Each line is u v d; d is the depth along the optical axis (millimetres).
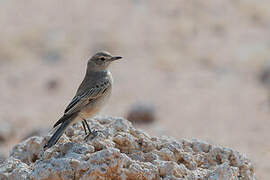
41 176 13352
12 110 32688
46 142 15438
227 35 43000
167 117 30312
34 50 41344
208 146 15594
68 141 15000
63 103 33688
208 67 38250
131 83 35812
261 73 36000
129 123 15805
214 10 46938
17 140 27844
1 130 28047
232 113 30609
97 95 15703
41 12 47250
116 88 35031
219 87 34906
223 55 39875
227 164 14141
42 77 37531
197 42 42000
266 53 39562
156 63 38656
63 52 40906
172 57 39125
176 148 14914
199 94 33844
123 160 13375
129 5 48375
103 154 13227
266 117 29578
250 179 15164
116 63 38969
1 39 41656
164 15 46344
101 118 16312
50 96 34812
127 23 45125
